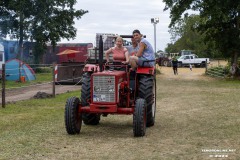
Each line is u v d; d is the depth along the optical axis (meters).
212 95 17.98
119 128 9.78
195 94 18.53
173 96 17.64
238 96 17.39
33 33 43.84
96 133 9.10
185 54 62.00
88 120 10.00
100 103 8.76
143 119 8.61
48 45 47.97
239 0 29.88
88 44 43.22
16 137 8.51
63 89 21.45
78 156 6.97
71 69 25.22
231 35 31.33
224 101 15.42
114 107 8.68
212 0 29.72
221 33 31.72
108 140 8.30
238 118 11.12
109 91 8.70
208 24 32.25
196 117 11.38
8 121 10.55
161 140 8.26
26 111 12.54
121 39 9.64
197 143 7.95
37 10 43.69
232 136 8.61
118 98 8.75
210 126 9.89
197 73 41.16
